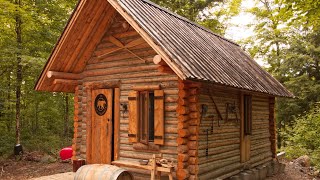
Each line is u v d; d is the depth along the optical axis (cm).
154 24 784
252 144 1073
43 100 1888
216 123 841
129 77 892
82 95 1017
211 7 2331
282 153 1538
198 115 746
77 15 846
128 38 901
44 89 1026
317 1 906
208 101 808
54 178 915
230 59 1020
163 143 787
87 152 982
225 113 888
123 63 909
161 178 792
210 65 778
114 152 911
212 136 819
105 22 916
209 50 926
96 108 970
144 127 839
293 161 1481
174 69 641
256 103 1130
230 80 777
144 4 905
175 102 782
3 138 1656
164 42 700
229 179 890
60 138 2044
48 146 1767
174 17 1030
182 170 729
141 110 850
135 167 774
